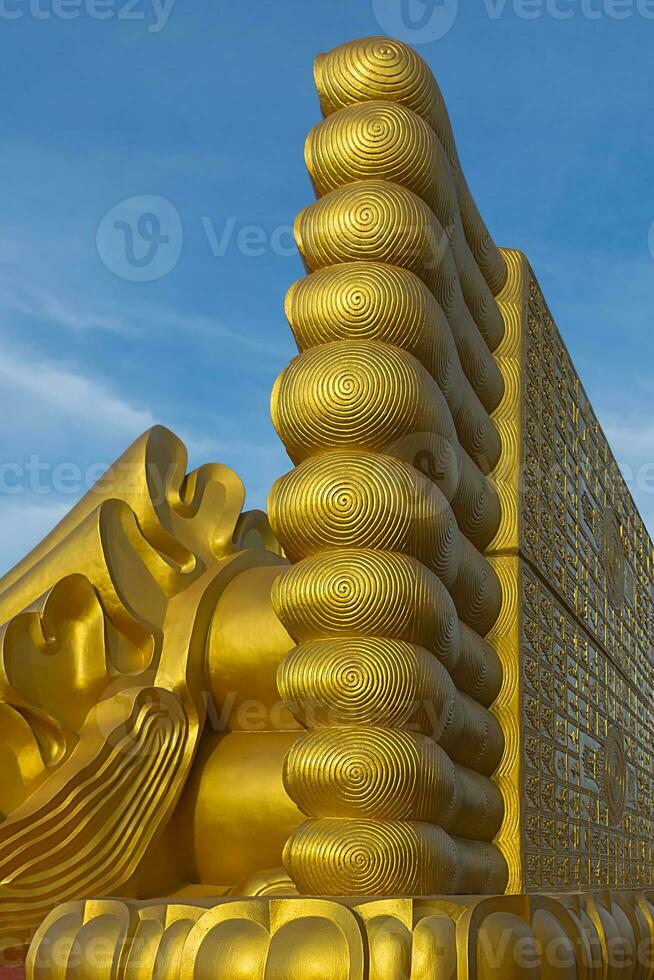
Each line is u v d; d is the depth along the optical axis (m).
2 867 7.74
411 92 8.89
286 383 8.02
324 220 8.44
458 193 10.14
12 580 9.67
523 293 12.14
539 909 6.71
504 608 10.80
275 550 11.38
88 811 8.10
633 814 17.30
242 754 9.12
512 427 11.46
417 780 7.22
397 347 8.14
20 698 8.15
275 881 8.34
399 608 7.46
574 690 13.41
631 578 18.83
